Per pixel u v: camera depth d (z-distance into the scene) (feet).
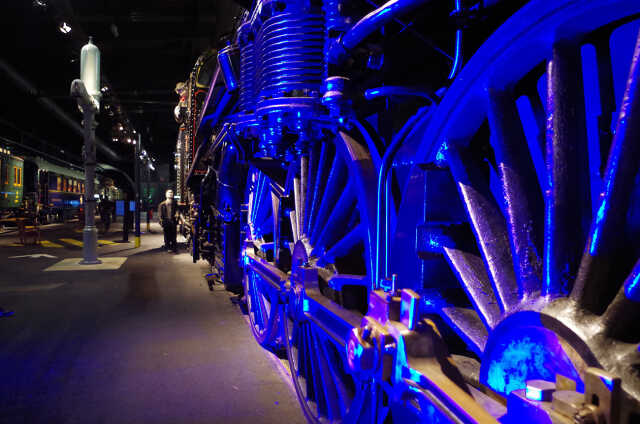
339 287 7.48
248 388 11.41
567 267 3.26
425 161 5.31
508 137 4.10
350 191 7.43
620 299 2.74
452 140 4.90
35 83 73.10
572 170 3.43
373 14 4.91
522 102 4.65
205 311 20.03
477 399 4.23
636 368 2.62
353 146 7.20
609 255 2.92
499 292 3.90
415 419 4.32
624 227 2.95
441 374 4.07
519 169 4.01
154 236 68.69
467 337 4.53
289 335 10.53
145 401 10.65
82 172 153.17
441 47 5.84
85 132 36.01
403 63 6.46
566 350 3.01
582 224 3.76
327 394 7.85
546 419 2.64
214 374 12.36
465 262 4.73
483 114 4.64
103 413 10.02
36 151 101.71
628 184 2.91
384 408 5.28
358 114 7.13
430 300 5.14
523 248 3.69
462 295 5.24
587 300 2.97
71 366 13.01
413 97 6.31
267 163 11.23
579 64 3.68
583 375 2.87
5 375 12.34
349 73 6.72
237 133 9.70
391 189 6.33
